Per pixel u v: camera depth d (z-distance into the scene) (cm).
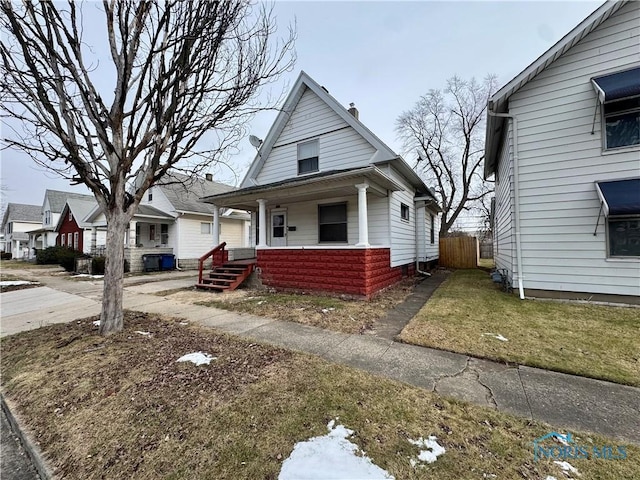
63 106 414
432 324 472
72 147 408
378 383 283
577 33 576
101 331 447
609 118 573
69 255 1639
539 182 633
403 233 1026
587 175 586
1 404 290
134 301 723
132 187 563
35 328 519
